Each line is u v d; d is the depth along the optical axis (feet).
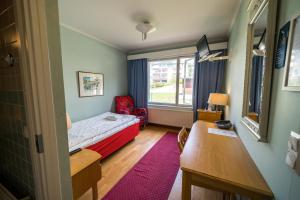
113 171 7.00
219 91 11.14
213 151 4.31
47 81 2.36
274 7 2.71
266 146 3.02
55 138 2.57
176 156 8.48
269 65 2.84
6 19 2.56
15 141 3.00
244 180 3.04
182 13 7.37
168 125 13.75
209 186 3.29
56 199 2.68
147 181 6.32
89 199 5.32
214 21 8.23
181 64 13.08
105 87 12.57
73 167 4.24
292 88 2.10
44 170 2.49
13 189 3.31
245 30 5.05
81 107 10.53
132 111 13.99
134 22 8.45
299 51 2.00
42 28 2.24
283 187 2.34
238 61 6.09
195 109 12.25
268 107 2.93
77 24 8.80
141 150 9.19
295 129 2.06
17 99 2.68
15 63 2.55
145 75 14.14
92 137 7.23
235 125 6.32
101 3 6.51
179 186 6.04
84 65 10.55
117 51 13.71
